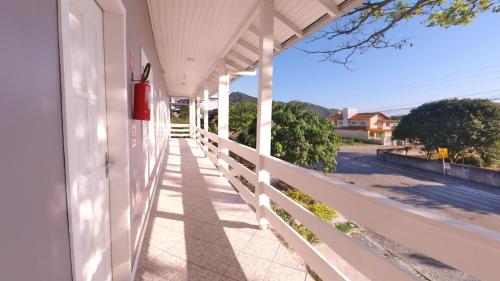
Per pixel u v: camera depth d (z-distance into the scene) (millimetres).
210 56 5277
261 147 2777
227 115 5395
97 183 1552
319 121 10078
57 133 815
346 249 1481
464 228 860
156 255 2279
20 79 613
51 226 776
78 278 954
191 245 2461
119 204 1771
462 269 851
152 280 1941
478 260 805
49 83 760
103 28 1639
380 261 1228
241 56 4992
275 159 2492
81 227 1324
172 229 2789
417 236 1020
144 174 2891
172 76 8320
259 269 2117
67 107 861
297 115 10000
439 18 3068
